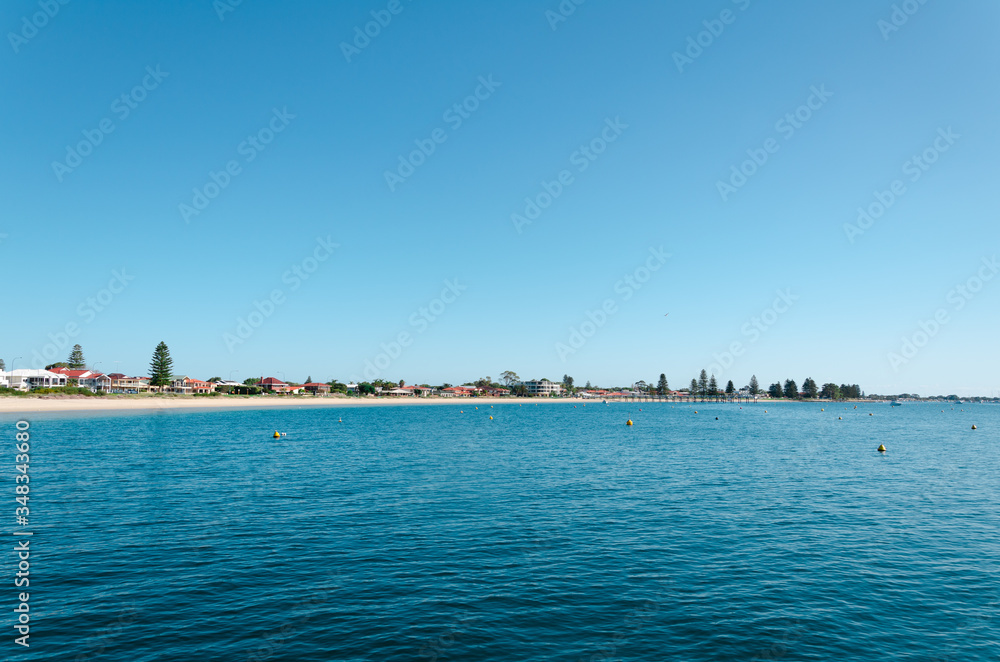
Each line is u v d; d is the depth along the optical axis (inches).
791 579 718.5
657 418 5644.7
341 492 1249.4
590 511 1082.7
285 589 660.7
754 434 3376.0
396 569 732.7
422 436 2930.6
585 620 589.6
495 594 653.9
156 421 3754.9
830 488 1378.0
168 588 658.8
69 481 1349.7
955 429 4296.3
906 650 537.0
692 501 1192.2
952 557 816.3
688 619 596.1
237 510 1055.6
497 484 1378.0
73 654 502.6
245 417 4608.8
